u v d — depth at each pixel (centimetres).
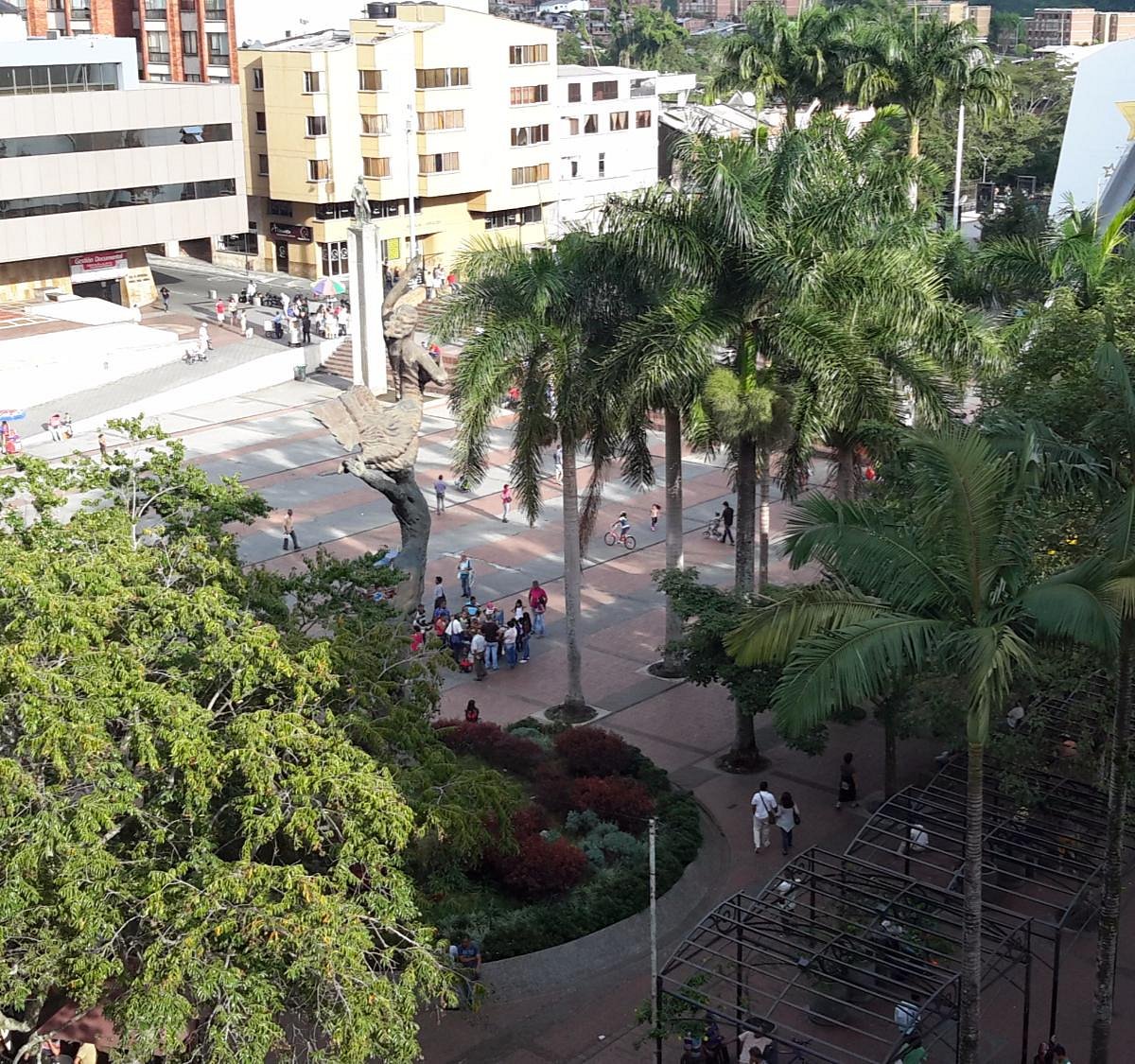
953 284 4188
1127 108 8350
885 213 3222
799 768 3425
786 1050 2353
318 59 8675
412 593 3119
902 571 1956
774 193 3072
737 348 3173
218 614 2169
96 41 7831
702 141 3138
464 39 9006
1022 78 12656
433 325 3391
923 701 2745
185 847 2036
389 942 2186
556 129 9806
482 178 9356
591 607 4494
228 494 2808
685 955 2555
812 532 2002
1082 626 1767
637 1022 2405
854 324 3039
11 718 2030
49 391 6838
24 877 1862
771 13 7206
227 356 7431
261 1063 1794
